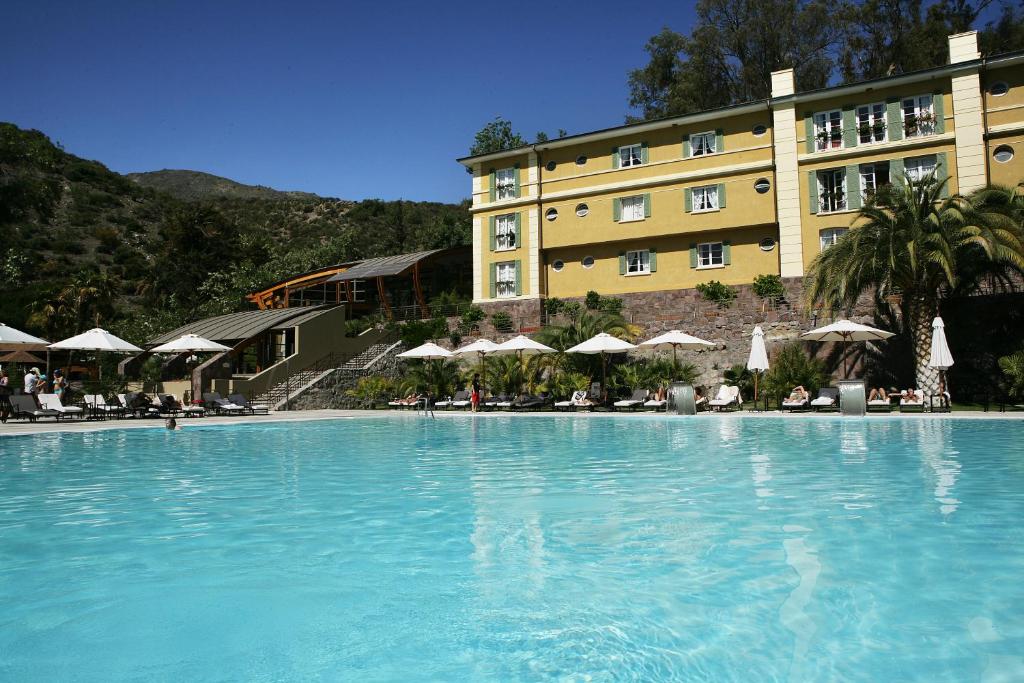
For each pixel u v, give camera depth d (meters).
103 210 82.94
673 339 24.08
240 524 6.50
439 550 5.44
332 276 43.09
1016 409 20.27
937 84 27.67
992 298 22.67
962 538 5.50
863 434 14.83
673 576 4.62
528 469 10.31
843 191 28.98
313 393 28.77
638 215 33.75
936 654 3.34
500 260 36.38
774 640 3.54
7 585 4.66
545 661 3.34
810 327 25.95
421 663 3.36
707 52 45.66
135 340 42.25
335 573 4.85
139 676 3.25
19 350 31.30
